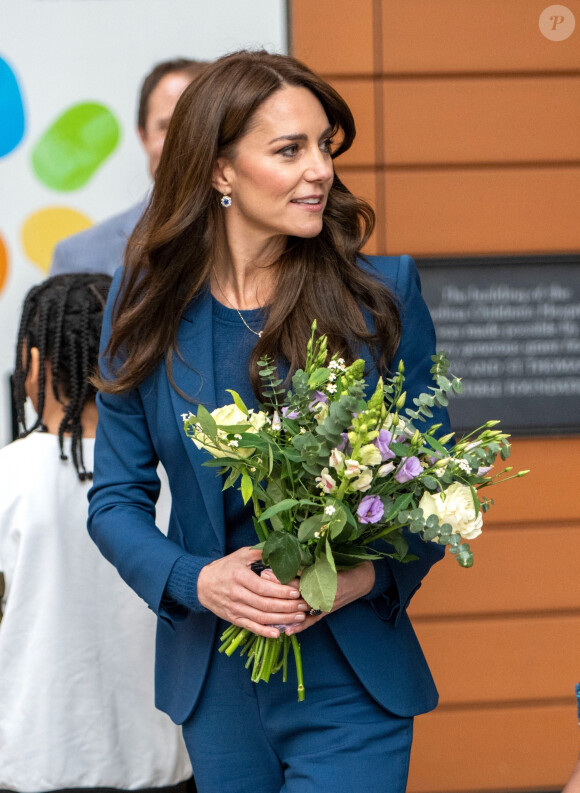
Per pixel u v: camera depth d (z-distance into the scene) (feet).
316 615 14.26
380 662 15.33
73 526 17.51
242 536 15.64
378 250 28.78
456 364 28.89
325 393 13.62
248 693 15.58
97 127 27.66
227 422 13.42
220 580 14.43
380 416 13.16
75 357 17.97
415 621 29.40
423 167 28.73
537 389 29.01
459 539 12.94
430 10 28.22
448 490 13.21
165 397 15.75
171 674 16.39
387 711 15.40
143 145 27.76
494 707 29.55
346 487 13.03
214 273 15.94
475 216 28.84
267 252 15.85
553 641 29.43
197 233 15.58
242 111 14.84
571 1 28.40
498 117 28.63
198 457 15.29
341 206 16.03
